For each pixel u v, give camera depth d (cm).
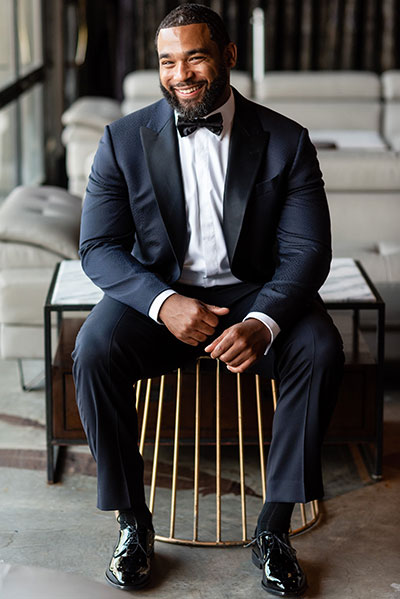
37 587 117
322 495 202
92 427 201
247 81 535
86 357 199
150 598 194
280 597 195
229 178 208
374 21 649
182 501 237
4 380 321
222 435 241
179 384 219
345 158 334
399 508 233
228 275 220
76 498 238
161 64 204
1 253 291
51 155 639
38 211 321
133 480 203
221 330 218
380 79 545
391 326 300
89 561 209
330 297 238
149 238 214
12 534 220
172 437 242
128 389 203
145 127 212
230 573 204
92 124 473
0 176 502
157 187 208
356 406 241
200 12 201
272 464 202
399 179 335
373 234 344
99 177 213
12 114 531
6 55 514
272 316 200
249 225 211
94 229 213
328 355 198
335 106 534
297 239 209
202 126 207
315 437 200
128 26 659
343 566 206
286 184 211
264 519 203
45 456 262
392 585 199
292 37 657
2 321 289
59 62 629
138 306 204
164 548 214
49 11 617
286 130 211
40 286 285
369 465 255
